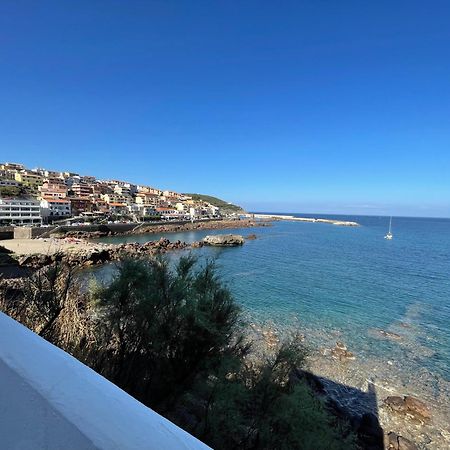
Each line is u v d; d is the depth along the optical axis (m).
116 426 0.95
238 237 76.88
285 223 185.75
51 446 0.83
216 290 8.34
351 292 32.69
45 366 1.21
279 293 31.08
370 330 22.47
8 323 1.65
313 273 42.03
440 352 19.19
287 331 21.42
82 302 9.19
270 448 6.20
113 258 49.31
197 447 0.97
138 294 7.12
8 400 1.01
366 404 13.81
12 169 145.00
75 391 1.09
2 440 0.85
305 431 6.43
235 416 6.43
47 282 8.19
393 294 32.53
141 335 7.02
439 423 12.84
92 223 103.69
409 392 14.93
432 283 37.97
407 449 11.09
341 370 16.59
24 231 75.56
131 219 132.00
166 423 1.07
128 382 6.88
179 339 7.16
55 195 123.31
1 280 9.48
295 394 6.90
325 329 22.31
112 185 187.00
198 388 7.41
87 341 7.67
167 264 8.16
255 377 7.64
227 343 7.93
